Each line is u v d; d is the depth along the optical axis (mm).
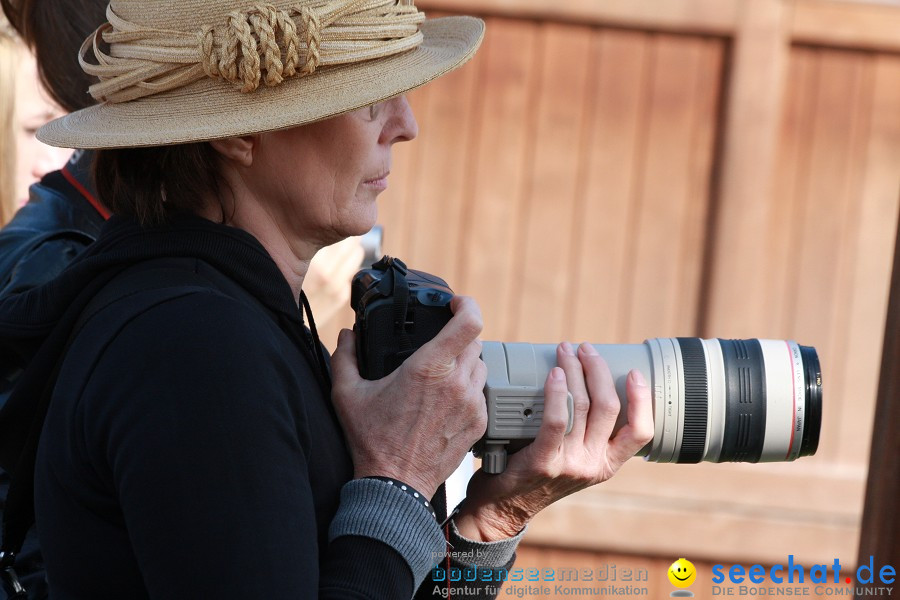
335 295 8617
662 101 12102
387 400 4535
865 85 11938
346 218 4680
